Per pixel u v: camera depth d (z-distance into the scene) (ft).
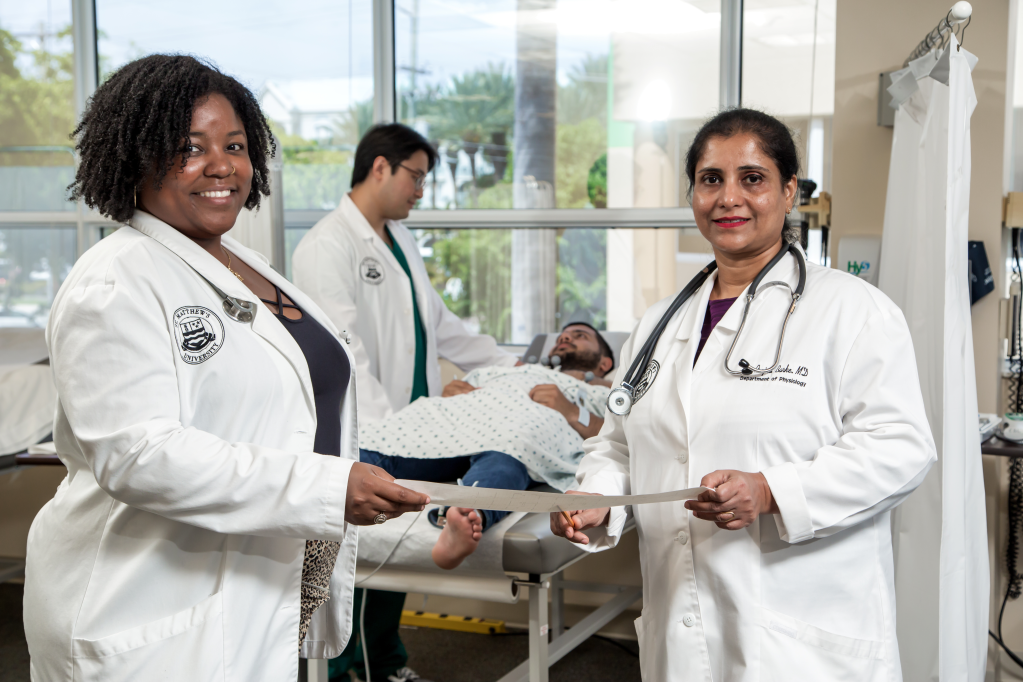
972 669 5.37
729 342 3.95
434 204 11.23
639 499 3.36
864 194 7.86
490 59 10.83
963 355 5.29
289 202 11.60
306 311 4.05
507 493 3.33
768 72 9.71
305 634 4.23
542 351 9.27
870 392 3.57
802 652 3.58
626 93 10.33
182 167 3.40
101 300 3.05
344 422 4.13
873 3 7.68
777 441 3.62
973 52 7.30
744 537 3.67
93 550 3.26
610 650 8.66
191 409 3.24
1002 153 7.28
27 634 3.37
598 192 10.58
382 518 3.24
